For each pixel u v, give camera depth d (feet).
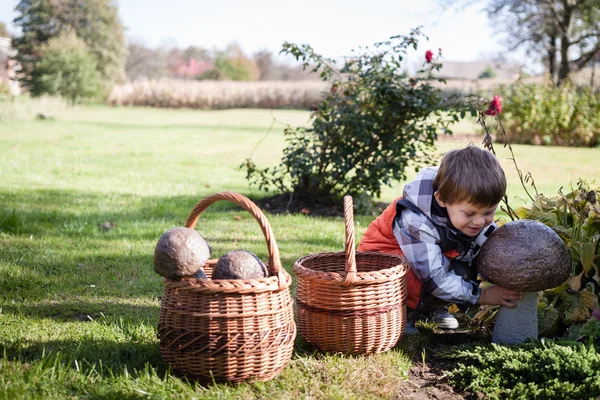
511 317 9.14
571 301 9.53
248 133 62.69
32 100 100.58
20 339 8.77
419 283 9.91
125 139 54.03
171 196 24.59
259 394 7.49
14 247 14.85
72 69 115.03
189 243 7.64
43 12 158.61
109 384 7.45
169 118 89.76
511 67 78.54
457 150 9.30
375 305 8.66
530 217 10.74
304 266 9.91
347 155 22.06
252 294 7.57
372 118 21.44
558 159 42.27
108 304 10.87
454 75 211.82
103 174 31.81
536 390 7.32
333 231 18.35
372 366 8.46
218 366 7.54
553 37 71.72
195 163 38.29
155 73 241.96
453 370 8.36
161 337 7.88
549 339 9.21
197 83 126.72
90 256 14.30
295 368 8.33
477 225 9.05
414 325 10.32
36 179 28.60
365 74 21.42
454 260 9.98
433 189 9.57
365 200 22.47
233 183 29.53
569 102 53.01
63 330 9.35
